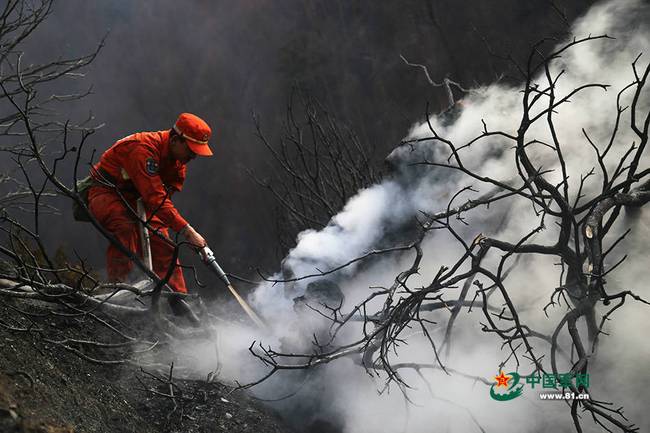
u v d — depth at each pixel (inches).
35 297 212.2
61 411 174.2
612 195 219.0
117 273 258.2
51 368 190.5
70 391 188.1
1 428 153.5
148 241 253.8
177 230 253.0
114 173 259.3
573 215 215.0
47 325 219.3
